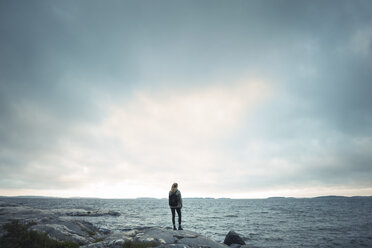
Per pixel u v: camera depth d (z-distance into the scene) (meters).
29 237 8.37
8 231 8.68
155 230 12.09
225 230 27.91
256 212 67.94
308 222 37.47
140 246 8.98
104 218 37.69
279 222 37.66
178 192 13.16
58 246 8.60
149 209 84.38
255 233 25.31
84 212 41.59
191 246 10.11
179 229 13.08
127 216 46.06
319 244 19.17
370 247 18.30
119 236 11.34
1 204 25.08
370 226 31.59
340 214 55.47
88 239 11.77
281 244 19.08
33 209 20.92
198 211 74.81
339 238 22.09
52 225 12.21
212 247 10.46
